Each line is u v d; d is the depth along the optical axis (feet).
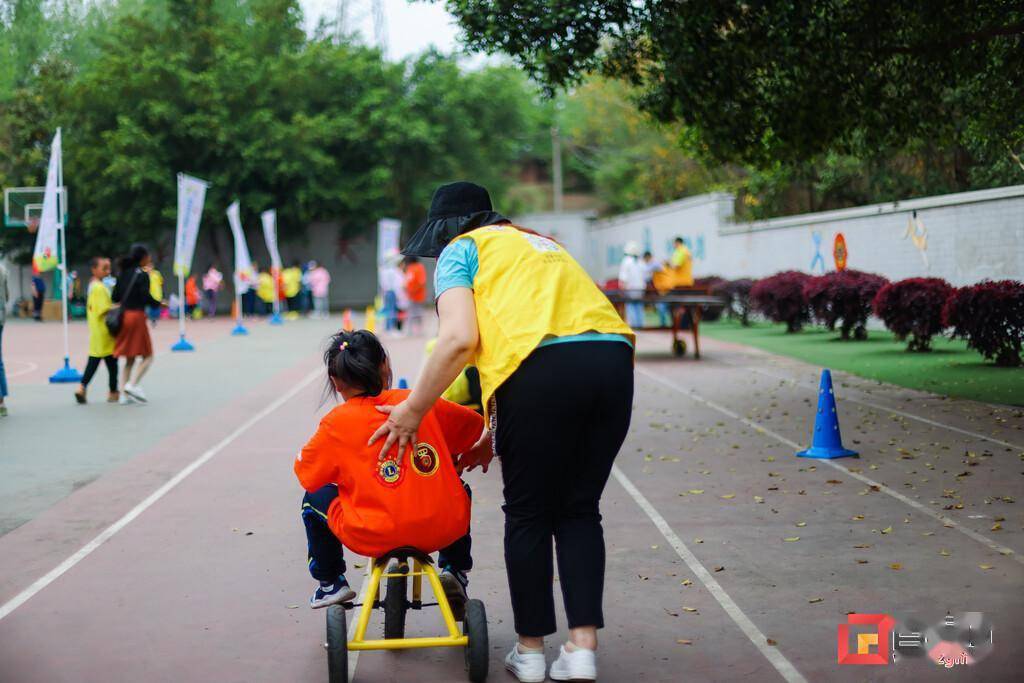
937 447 26.17
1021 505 20.15
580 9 29.12
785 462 25.18
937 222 56.65
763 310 68.44
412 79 133.90
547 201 212.23
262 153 115.96
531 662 12.03
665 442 28.45
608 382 11.41
